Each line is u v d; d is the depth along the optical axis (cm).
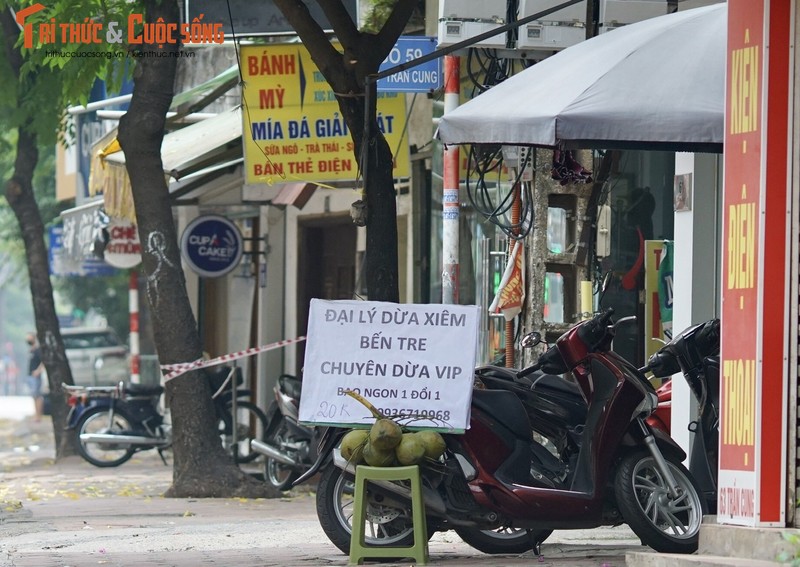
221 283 5853
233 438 4181
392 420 2184
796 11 1956
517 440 2227
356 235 4872
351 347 2205
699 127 2175
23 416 10812
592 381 2225
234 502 3522
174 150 3991
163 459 4962
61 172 7981
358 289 4659
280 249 5216
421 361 2200
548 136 2180
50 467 5094
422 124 4153
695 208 2808
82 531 2859
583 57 2334
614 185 3269
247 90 3541
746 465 1959
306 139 3544
